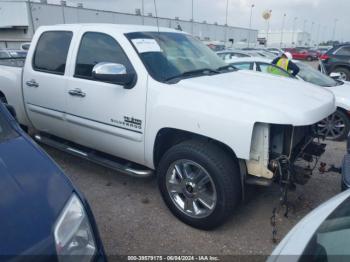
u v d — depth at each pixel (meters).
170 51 3.71
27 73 4.45
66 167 4.57
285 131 2.86
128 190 3.95
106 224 3.27
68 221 1.73
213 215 2.97
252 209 3.55
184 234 3.11
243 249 2.91
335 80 7.13
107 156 4.04
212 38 66.44
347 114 6.00
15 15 45.31
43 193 1.78
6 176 1.83
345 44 12.27
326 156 5.32
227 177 2.84
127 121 3.42
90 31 3.81
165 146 3.42
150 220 3.33
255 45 63.44
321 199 3.79
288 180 2.88
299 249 1.55
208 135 2.86
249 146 2.70
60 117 4.10
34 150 2.14
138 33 3.68
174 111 3.03
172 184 3.23
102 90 3.56
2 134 2.31
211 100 2.91
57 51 4.12
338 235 1.54
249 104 2.78
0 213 1.59
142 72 3.29
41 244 1.54
